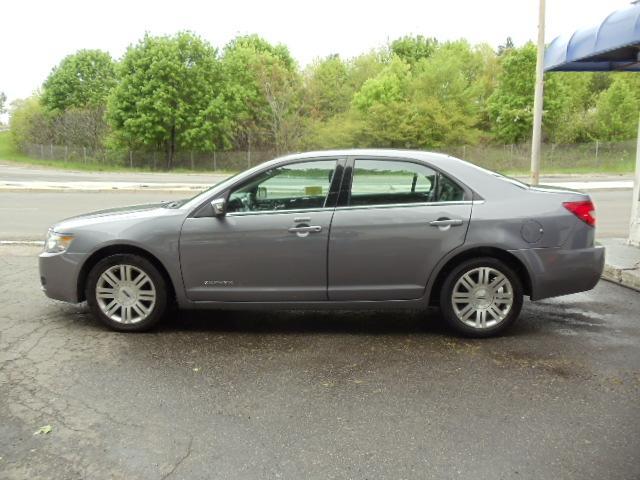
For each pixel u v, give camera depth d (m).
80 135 53.69
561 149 44.12
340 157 4.96
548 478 2.81
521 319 5.50
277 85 49.78
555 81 49.84
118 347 4.74
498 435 3.24
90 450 3.09
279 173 4.96
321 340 4.93
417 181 4.91
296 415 3.50
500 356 4.51
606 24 7.66
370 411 3.55
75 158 52.66
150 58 45.88
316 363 4.38
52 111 59.06
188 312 5.80
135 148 49.44
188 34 46.78
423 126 46.03
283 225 4.86
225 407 3.61
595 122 50.53
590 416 3.47
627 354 4.54
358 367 4.29
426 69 49.91
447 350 4.66
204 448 3.11
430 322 5.44
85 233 5.08
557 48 8.88
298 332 5.15
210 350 4.68
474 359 4.45
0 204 16.59
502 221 4.79
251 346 4.78
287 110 49.38
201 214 4.96
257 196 4.98
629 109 49.75
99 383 3.99
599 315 5.61
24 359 4.45
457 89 48.19
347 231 4.83
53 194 20.27
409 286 4.89
